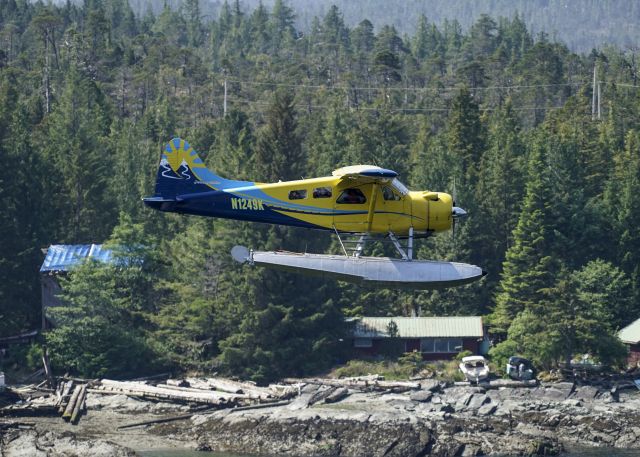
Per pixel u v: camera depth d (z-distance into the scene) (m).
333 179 133.50
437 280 133.38
